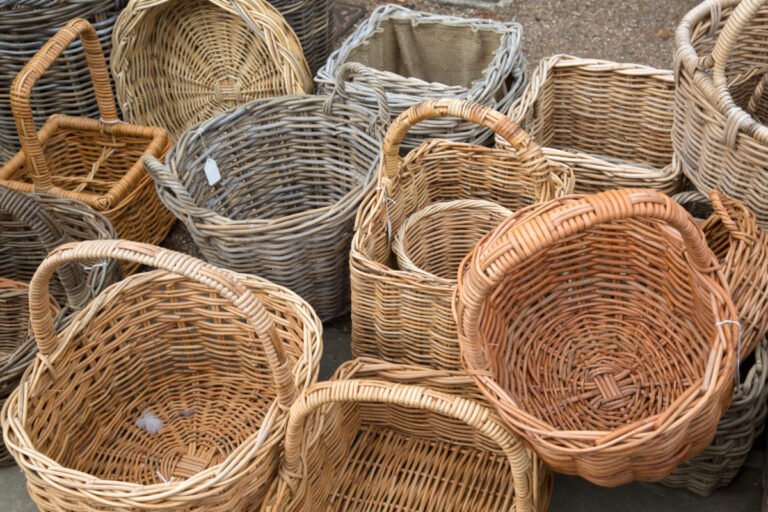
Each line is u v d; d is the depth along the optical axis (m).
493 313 1.67
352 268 1.82
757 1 1.54
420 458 1.85
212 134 2.28
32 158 2.21
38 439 1.66
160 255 1.39
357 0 3.60
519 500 1.47
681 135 1.91
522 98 2.28
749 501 1.79
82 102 2.65
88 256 1.43
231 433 1.97
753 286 1.58
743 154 1.65
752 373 1.61
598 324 1.88
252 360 1.97
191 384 2.05
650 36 3.32
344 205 1.98
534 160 1.76
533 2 3.54
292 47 2.41
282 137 2.40
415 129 2.23
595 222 1.24
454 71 2.69
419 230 2.14
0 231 2.25
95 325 1.80
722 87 1.64
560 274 1.81
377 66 2.66
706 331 1.66
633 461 1.34
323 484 1.74
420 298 1.75
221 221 1.93
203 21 2.62
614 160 2.38
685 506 1.79
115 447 1.92
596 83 2.45
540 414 1.75
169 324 1.93
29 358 1.79
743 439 1.66
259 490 1.55
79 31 2.21
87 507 1.46
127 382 1.95
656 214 1.25
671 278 1.72
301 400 1.45
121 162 2.59
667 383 1.76
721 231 1.78
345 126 2.32
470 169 2.19
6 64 2.49
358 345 1.99
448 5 3.56
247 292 1.40
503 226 1.46
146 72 2.67
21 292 2.21
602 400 1.79
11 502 1.90
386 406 1.84
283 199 2.51
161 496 1.41
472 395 1.77
